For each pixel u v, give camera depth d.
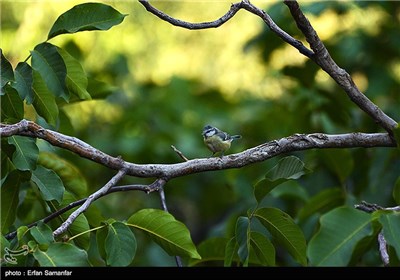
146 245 12.48
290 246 6.63
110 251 5.90
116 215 13.24
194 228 14.68
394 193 6.24
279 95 15.70
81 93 7.36
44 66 6.71
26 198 8.35
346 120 11.92
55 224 7.49
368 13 13.93
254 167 11.89
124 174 6.34
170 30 18.91
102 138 13.98
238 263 7.59
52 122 7.05
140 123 14.74
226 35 19.80
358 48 13.38
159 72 19.20
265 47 14.02
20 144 6.55
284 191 10.01
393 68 14.16
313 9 13.65
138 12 18.06
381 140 6.84
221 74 19.59
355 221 5.86
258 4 19.02
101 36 16.67
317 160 11.06
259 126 14.06
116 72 15.62
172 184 13.64
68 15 6.59
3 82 6.46
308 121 12.23
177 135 14.12
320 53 6.66
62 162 7.89
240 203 11.95
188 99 15.55
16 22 15.12
